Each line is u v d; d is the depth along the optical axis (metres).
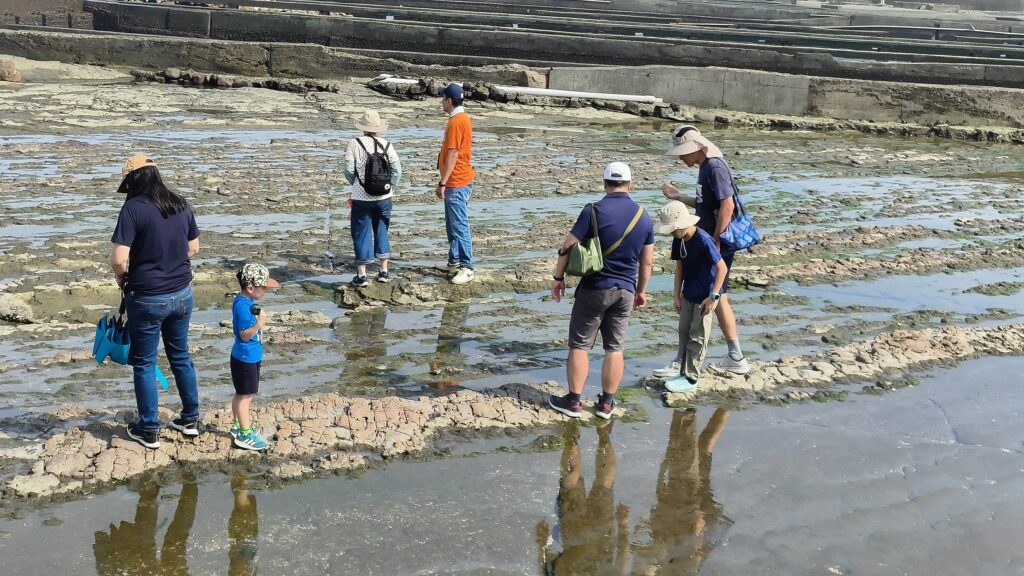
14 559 4.73
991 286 10.58
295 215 12.05
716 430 6.68
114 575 4.66
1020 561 5.18
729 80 25.52
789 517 5.54
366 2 47.34
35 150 14.70
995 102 24.73
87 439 5.91
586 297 6.57
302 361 7.52
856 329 8.95
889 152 20.39
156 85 22.89
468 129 9.45
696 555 5.12
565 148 18.50
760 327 8.95
